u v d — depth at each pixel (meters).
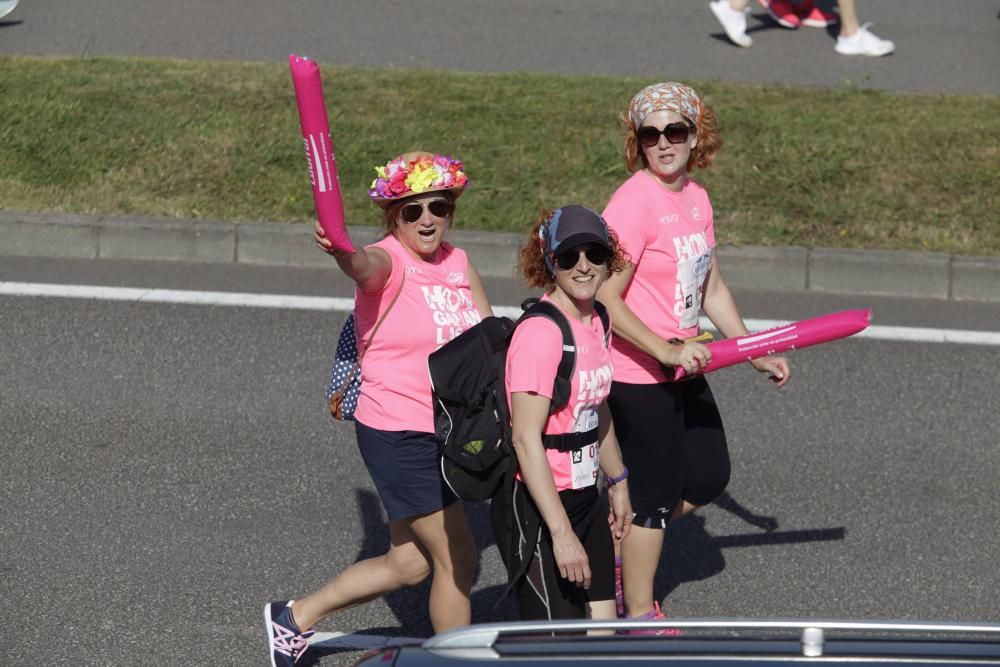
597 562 16.70
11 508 22.94
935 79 45.06
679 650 11.10
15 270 33.41
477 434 15.91
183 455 24.86
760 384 28.20
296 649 18.59
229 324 30.52
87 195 36.12
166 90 41.84
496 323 16.36
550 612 16.17
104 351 28.98
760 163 37.59
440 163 17.17
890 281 33.16
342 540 22.36
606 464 17.89
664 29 50.38
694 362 17.77
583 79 43.91
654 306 18.97
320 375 28.27
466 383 15.99
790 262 33.34
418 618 20.59
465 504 23.86
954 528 23.02
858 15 52.00
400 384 17.39
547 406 15.72
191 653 19.38
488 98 41.94
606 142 39.06
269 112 40.66
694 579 21.69
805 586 21.48
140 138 38.84
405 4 52.88
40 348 29.06
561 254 15.65
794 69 45.88
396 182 17.00
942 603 21.02
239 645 19.59
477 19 51.25
